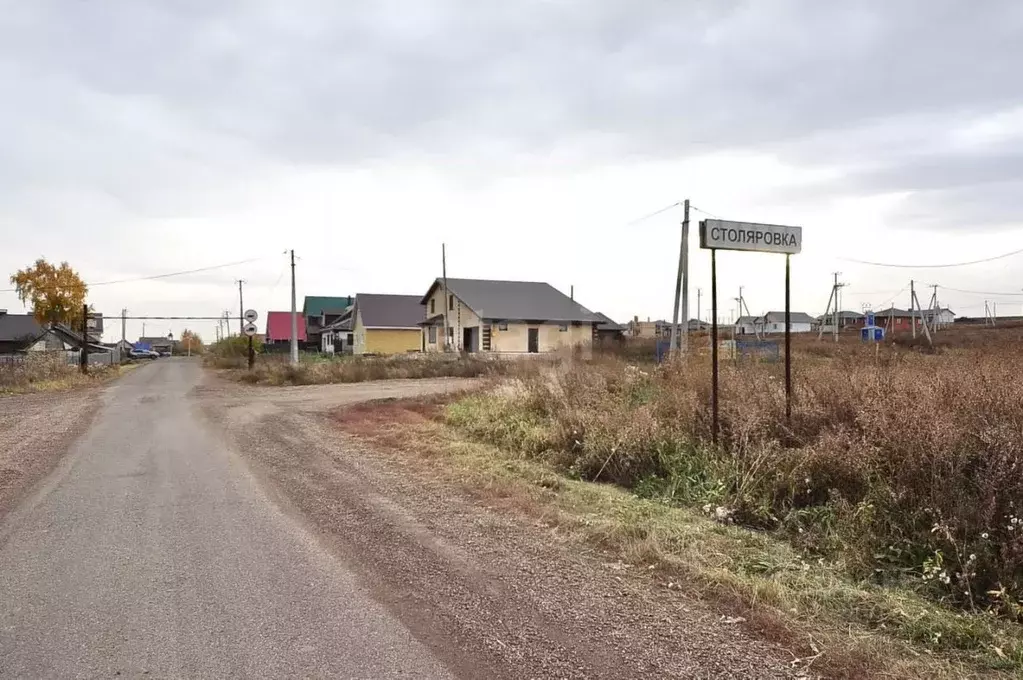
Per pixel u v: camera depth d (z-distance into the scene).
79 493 7.18
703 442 7.79
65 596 4.32
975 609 4.22
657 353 27.72
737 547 5.27
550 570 4.83
